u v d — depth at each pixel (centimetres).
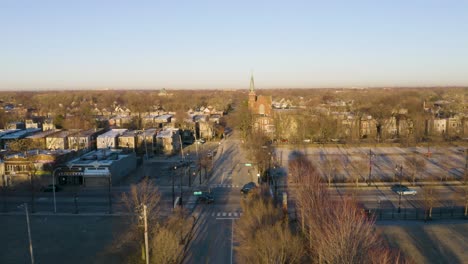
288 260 4906
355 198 7506
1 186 9444
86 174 9438
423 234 6172
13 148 11925
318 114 17288
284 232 5284
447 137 16162
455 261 5238
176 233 5759
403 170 10631
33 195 7962
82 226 6831
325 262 4678
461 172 10388
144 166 11756
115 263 5391
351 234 4428
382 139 16175
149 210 5978
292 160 11269
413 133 16425
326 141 15900
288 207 7438
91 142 13525
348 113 18775
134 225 6175
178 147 14825
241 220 6444
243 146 14950
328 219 5206
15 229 6712
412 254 5412
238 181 9925
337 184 9262
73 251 5784
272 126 17112
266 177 9950
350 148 14300
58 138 12988
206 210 7625
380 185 9194
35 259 5519
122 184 9644
